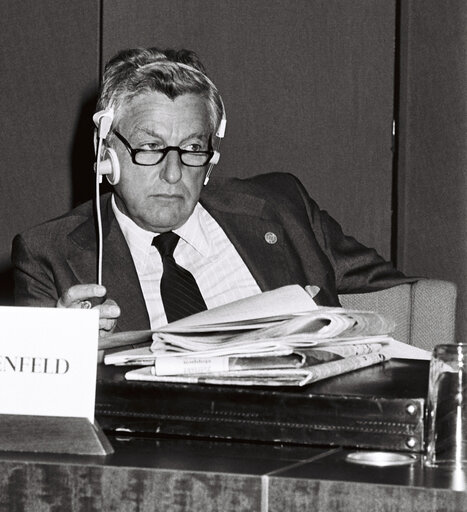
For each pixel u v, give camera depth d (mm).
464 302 4305
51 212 4277
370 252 2736
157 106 2221
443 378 1236
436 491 1070
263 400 1327
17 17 4297
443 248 4348
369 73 4301
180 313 2373
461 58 4285
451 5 4289
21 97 4301
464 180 4305
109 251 2365
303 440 1307
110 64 2301
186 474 1153
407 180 4402
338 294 2668
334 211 4332
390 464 1194
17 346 1317
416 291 2609
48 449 1269
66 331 1315
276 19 4305
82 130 4234
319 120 4316
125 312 2293
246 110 4332
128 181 2273
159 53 2307
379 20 4297
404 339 2600
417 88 4363
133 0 4242
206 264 2471
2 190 4328
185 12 4285
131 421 1377
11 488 1210
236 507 1137
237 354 1395
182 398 1359
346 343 1591
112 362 1511
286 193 2723
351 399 1291
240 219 2574
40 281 2375
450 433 1206
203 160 2293
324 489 1107
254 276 2484
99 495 1183
